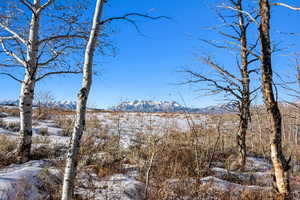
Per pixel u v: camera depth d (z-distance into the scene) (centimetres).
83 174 482
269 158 936
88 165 549
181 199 427
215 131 1034
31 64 604
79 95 338
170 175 534
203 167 662
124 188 433
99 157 609
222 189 483
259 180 607
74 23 653
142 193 436
